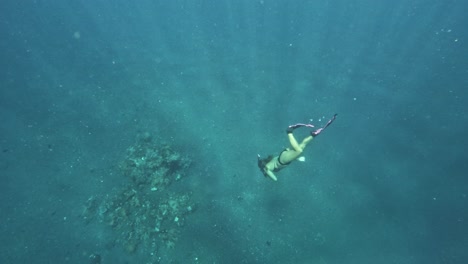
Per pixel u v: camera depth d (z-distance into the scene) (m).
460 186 10.76
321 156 12.07
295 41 22.16
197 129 13.54
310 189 10.88
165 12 30.03
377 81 16.84
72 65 19.30
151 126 13.83
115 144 13.04
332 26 25.36
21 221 10.25
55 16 28.66
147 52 20.91
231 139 12.95
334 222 9.88
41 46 22.03
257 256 8.98
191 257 8.95
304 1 32.69
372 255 9.05
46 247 9.48
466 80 16.22
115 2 33.41
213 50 20.83
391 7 30.58
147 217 9.95
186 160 11.70
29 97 16.19
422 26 24.42
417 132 13.18
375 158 12.02
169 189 10.90
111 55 20.58
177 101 15.38
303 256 9.00
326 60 19.25
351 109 14.63
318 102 15.09
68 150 12.86
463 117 13.70
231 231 9.62
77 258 9.13
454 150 12.14
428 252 9.03
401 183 11.04
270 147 12.49
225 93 15.83
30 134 13.70
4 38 23.39
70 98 15.97
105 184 11.35
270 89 16.06
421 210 10.14
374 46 21.19
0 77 17.95
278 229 9.69
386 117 14.12
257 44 21.75
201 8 31.12
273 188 10.92
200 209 10.27
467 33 21.84
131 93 16.19
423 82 16.58
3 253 9.30
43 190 11.30
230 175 11.43
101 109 15.06
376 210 10.21
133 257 9.08
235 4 32.06
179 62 19.28
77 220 10.24
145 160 11.08
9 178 11.73
